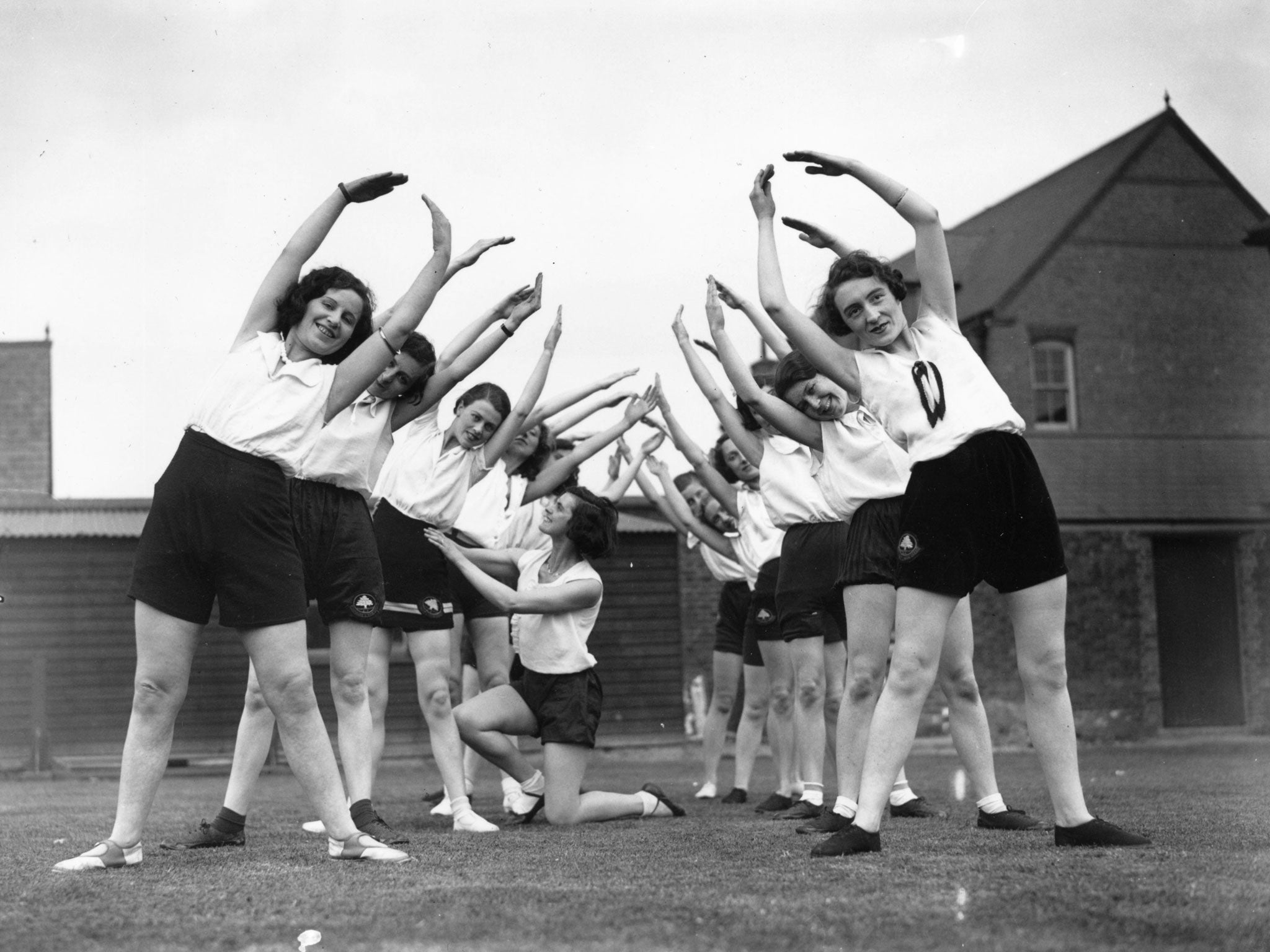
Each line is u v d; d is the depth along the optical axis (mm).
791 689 5227
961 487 3086
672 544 14484
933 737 14039
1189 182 17812
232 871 3020
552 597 4484
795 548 4738
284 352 3150
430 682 4359
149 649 3107
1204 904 2275
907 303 16250
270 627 3113
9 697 13344
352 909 2398
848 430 3799
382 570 4289
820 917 2217
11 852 3611
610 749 13555
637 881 2719
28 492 16375
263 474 3094
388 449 3992
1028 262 17500
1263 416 17422
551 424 5828
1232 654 15352
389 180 3172
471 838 3875
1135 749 12703
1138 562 15273
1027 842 3381
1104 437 16906
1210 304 17672
